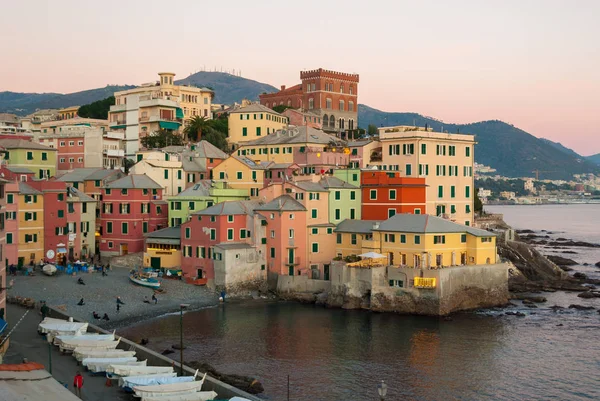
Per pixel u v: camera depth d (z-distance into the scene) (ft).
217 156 577.43
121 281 409.69
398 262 398.62
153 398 201.87
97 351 244.63
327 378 268.82
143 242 484.74
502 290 408.26
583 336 335.47
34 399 161.48
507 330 346.13
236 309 388.57
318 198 447.83
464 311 387.14
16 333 281.13
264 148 589.32
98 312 354.74
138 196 483.92
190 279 425.69
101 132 599.98
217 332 335.67
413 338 329.11
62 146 609.01
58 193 451.53
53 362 243.40
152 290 402.11
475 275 394.32
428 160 500.74
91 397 210.18
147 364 248.11
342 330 342.85
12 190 417.90
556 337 333.62
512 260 519.19
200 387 213.66
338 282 397.39
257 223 431.43
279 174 520.01
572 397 253.44
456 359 296.51
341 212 460.14
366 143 553.23
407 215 411.13
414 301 377.71
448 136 513.45
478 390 258.98
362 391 254.88
